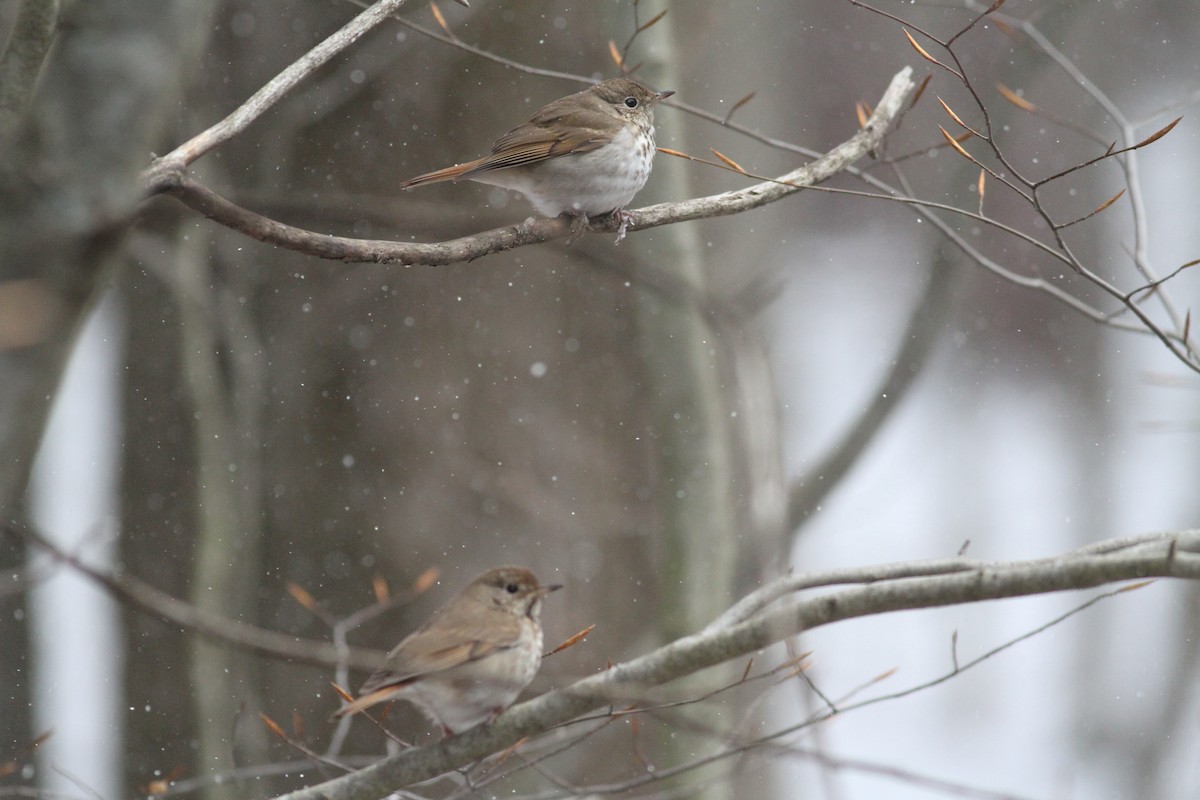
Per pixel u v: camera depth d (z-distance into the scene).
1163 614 23.08
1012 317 30.66
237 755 11.77
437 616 8.05
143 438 12.72
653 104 10.57
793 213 34.16
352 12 12.48
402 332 12.63
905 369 14.83
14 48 4.71
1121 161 10.11
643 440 12.66
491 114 12.36
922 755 19.89
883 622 23.75
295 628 12.40
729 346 7.41
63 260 3.80
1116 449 28.50
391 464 12.46
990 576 6.53
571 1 12.37
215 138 6.37
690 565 11.38
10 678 14.27
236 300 12.74
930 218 10.15
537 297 12.67
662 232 11.73
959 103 27.33
